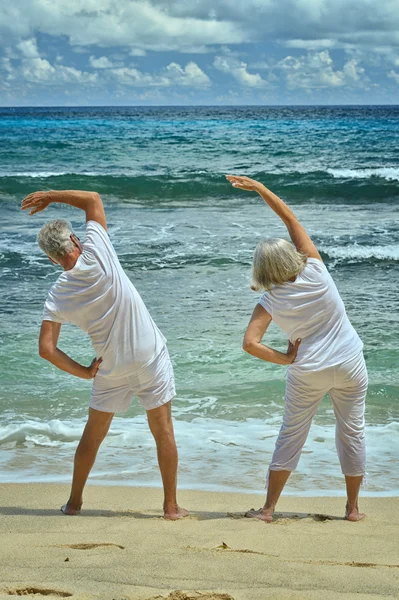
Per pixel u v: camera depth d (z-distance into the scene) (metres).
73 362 3.38
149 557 2.59
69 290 3.30
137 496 3.97
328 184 20.28
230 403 5.88
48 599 2.12
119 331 3.35
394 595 2.24
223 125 62.19
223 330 7.83
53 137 42.53
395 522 3.51
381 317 8.36
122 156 30.91
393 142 38.88
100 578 2.32
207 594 2.18
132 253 12.05
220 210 17.39
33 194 3.47
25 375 6.49
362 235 14.12
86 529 3.16
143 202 18.92
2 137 42.53
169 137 43.00
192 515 3.57
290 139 41.59
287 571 2.45
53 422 5.34
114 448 4.98
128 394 3.47
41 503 3.78
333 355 3.34
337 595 2.20
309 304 3.31
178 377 6.47
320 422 5.52
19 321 8.13
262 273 3.33
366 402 5.88
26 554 2.66
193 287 9.82
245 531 3.13
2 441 5.10
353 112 113.31
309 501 3.96
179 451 4.88
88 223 3.43
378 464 4.65
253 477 4.41
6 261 11.48
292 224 3.56
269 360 3.35
